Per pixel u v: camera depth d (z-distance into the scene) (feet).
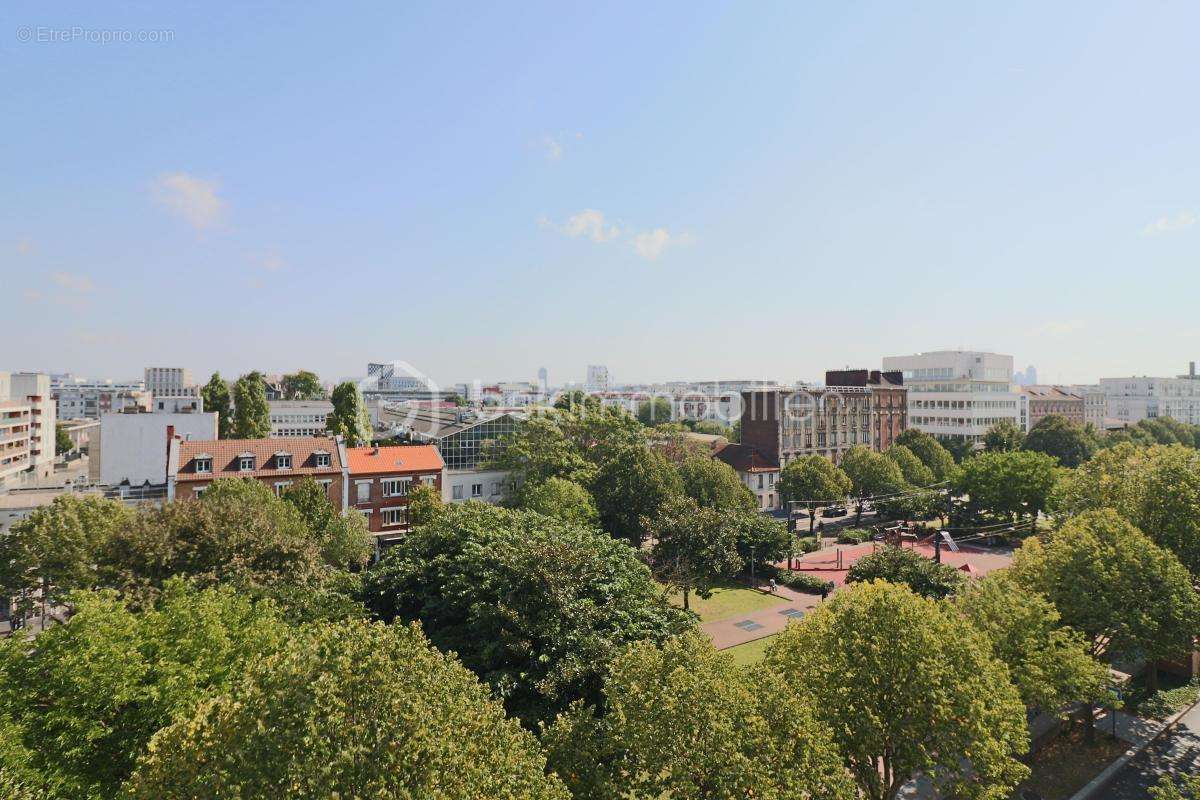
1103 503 143.23
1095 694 88.17
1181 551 123.85
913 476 281.13
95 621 68.59
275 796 40.70
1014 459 246.27
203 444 187.11
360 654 48.80
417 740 43.93
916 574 130.82
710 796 50.62
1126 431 395.34
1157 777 91.25
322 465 194.70
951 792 68.90
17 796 51.75
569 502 186.39
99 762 63.57
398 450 210.38
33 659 67.46
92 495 139.13
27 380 363.97
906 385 476.95
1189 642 108.68
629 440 239.50
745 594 175.94
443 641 98.22
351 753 41.91
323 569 128.47
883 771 82.84
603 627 93.35
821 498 248.52
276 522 134.21
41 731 61.72
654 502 207.21
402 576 112.78
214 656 72.49
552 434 226.58
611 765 58.29
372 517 199.62
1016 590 97.04
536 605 94.58
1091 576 103.96
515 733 52.44
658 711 54.95
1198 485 126.21
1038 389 554.87
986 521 255.70
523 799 45.29
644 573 115.03
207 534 114.21
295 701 44.29
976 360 456.45
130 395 569.23
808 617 79.41
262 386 274.16
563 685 83.61
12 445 327.06
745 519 189.26
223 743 44.65
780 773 52.95
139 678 66.69
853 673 69.77
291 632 82.94
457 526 122.31
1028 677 84.89
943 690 67.00
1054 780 90.02
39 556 121.60
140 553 110.42
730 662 64.49
